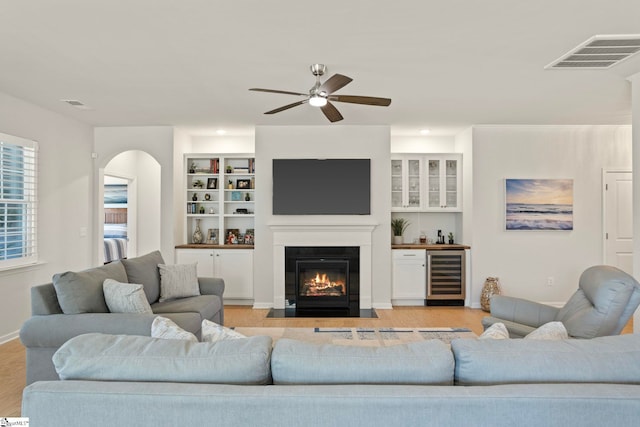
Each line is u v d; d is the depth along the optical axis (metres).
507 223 5.66
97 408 1.31
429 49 3.02
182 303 3.77
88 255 5.65
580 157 5.70
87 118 5.28
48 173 4.87
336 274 5.76
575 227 5.68
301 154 5.71
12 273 4.29
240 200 6.35
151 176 7.10
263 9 2.42
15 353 3.85
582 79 3.69
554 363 1.42
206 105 4.63
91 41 2.87
